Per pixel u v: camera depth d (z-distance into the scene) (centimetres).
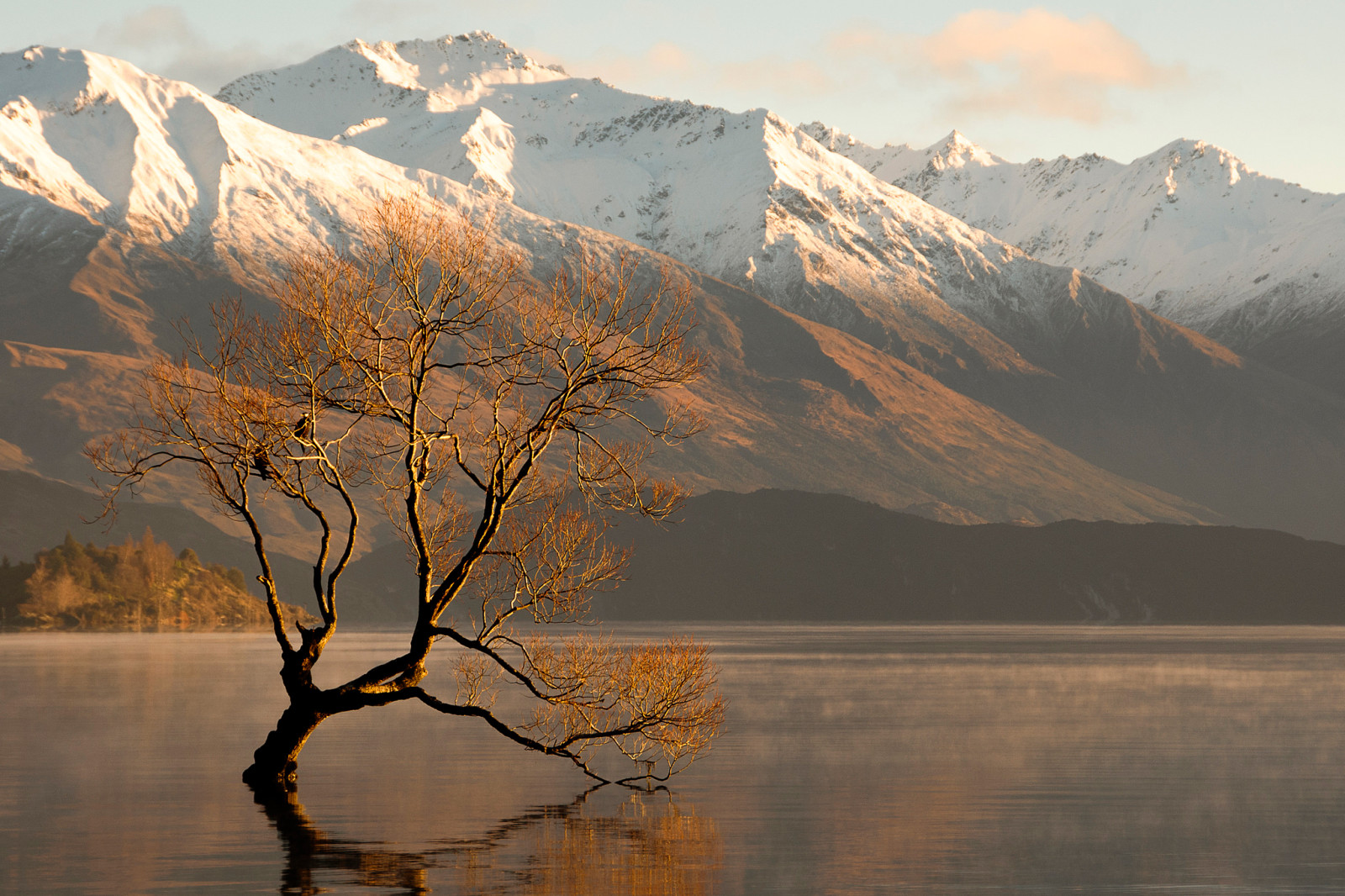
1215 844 4531
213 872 3934
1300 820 5019
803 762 6775
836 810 5209
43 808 5172
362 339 5072
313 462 5191
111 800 5366
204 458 5125
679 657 5484
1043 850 4397
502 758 6862
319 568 5341
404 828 4744
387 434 5234
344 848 4344
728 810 5203
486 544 5181
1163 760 6894
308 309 5047
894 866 4116
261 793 5572
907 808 5297
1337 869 4119
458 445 5166
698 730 5688
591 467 5316
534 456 5184
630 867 4062
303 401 5122
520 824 4847
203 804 5278
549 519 5294
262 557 5269
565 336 5175
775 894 3694
